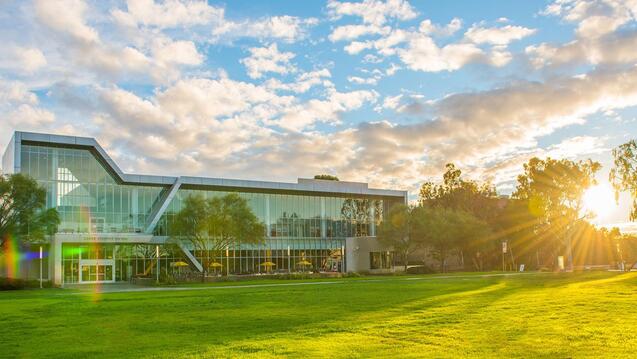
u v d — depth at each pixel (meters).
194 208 71.00
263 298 33.75
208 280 68.69
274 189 93.31
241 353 14.34
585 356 13.04
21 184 60.69
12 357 14.73
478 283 46.34
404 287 42.44
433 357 13.24
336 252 100.00
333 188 100.44
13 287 58.41
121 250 77.31
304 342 15.84
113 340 17.45
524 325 18.27
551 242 99.38
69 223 74.94
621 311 21.78
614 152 64.69
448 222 90.31
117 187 79.62
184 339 17.17
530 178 98.25
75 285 67.69
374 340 15.94
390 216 91.88
